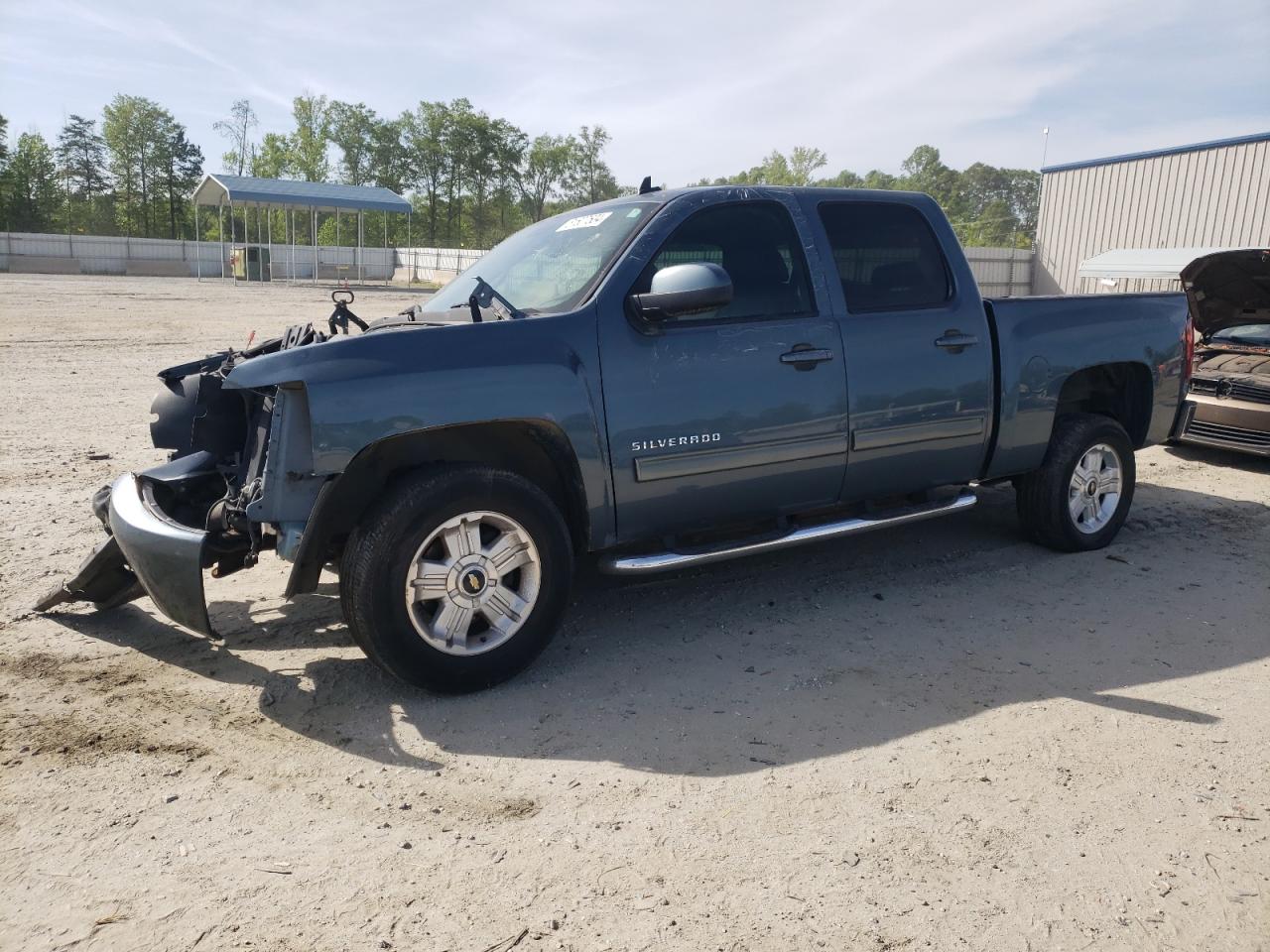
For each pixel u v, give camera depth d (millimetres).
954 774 3211
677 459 4066
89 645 4199
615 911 2504
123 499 3871
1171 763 3295
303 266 49875
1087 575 5285
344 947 2355
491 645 3771
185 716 3572
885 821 2926
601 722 3576
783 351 4293
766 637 4402
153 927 2418
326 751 3344
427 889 2592
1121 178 28156
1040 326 5195
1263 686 3922
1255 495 7277
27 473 7121
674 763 3281
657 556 4082
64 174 94062
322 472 3404
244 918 2459
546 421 3746
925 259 4898
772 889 2602
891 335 4621
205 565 3805
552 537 3826
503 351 3703
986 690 3857
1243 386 7941
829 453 4480
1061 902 2559
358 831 2863
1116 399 5973
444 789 3104
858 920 2477
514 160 95188
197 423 3949
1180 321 5883
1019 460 5254
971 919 2484
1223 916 2512
